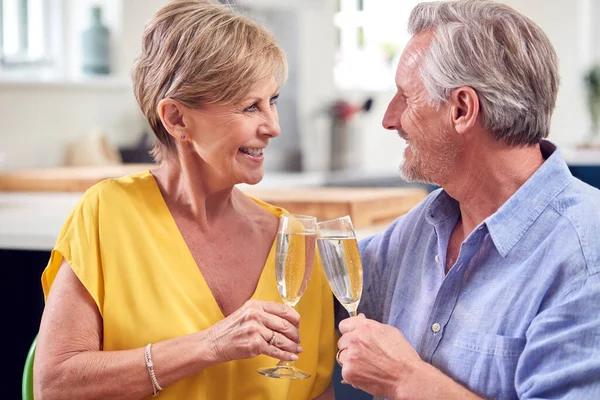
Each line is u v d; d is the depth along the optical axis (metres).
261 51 1.55
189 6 1.57
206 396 1.56
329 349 1.73
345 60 7.52
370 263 1.77
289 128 6.39
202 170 1.62
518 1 8.30
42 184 3.39
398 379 1.44
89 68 4.80
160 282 1.59
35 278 2.75
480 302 1.48
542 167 1.48
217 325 1.50
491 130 1.47
